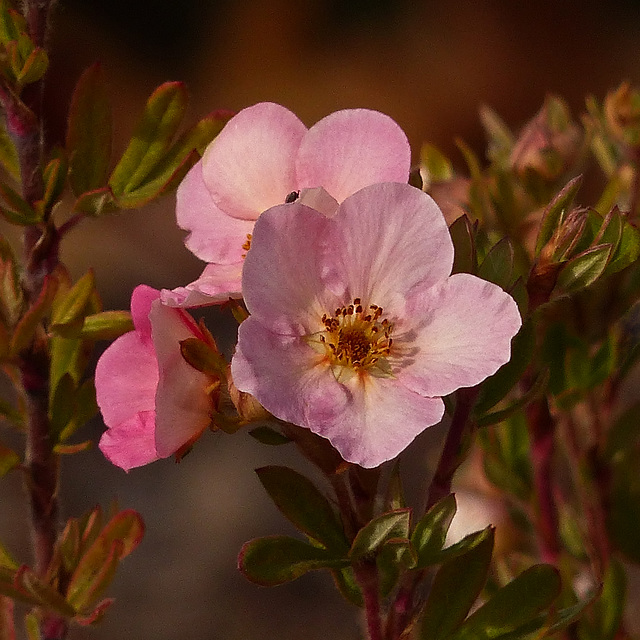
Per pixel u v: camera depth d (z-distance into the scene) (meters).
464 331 0.39
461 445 0.40
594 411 0.44
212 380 0.39
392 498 0.39
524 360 0.40
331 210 0.39
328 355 0.39
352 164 0.40
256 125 0.40
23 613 0.65
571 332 0.43
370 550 0.39
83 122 0.42
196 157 0.42
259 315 0.39
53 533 0.43
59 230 0.42
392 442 0.38
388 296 0.39
